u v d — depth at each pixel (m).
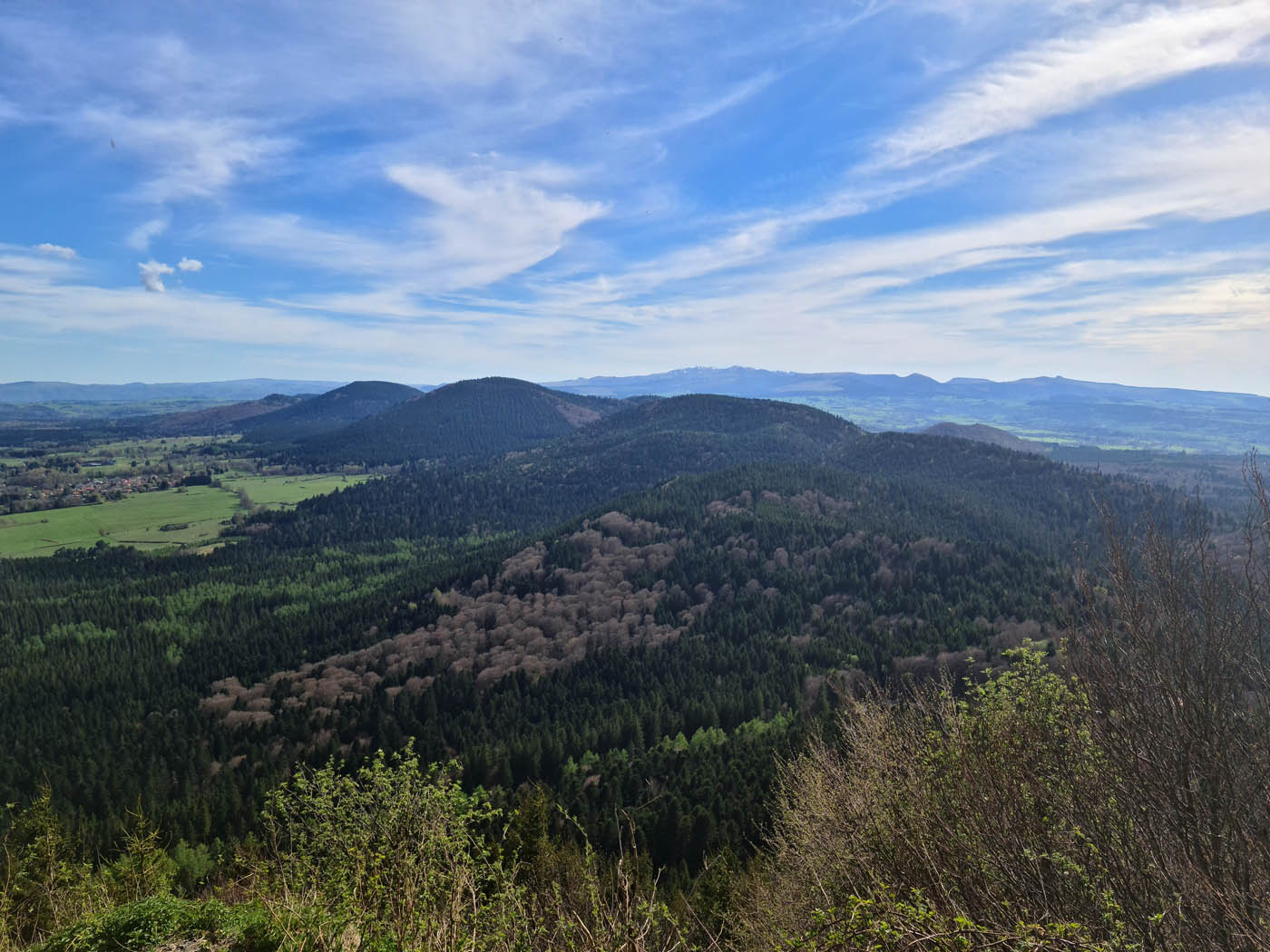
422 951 7.50
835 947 5.33
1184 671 5.08
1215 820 4.88
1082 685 6.01
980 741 7.07
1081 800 5.67
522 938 7.68
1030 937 4.77
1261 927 4.58
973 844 6.09
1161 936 4.77
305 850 10.59
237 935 8.41
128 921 8.73
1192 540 5.44
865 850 7.50
